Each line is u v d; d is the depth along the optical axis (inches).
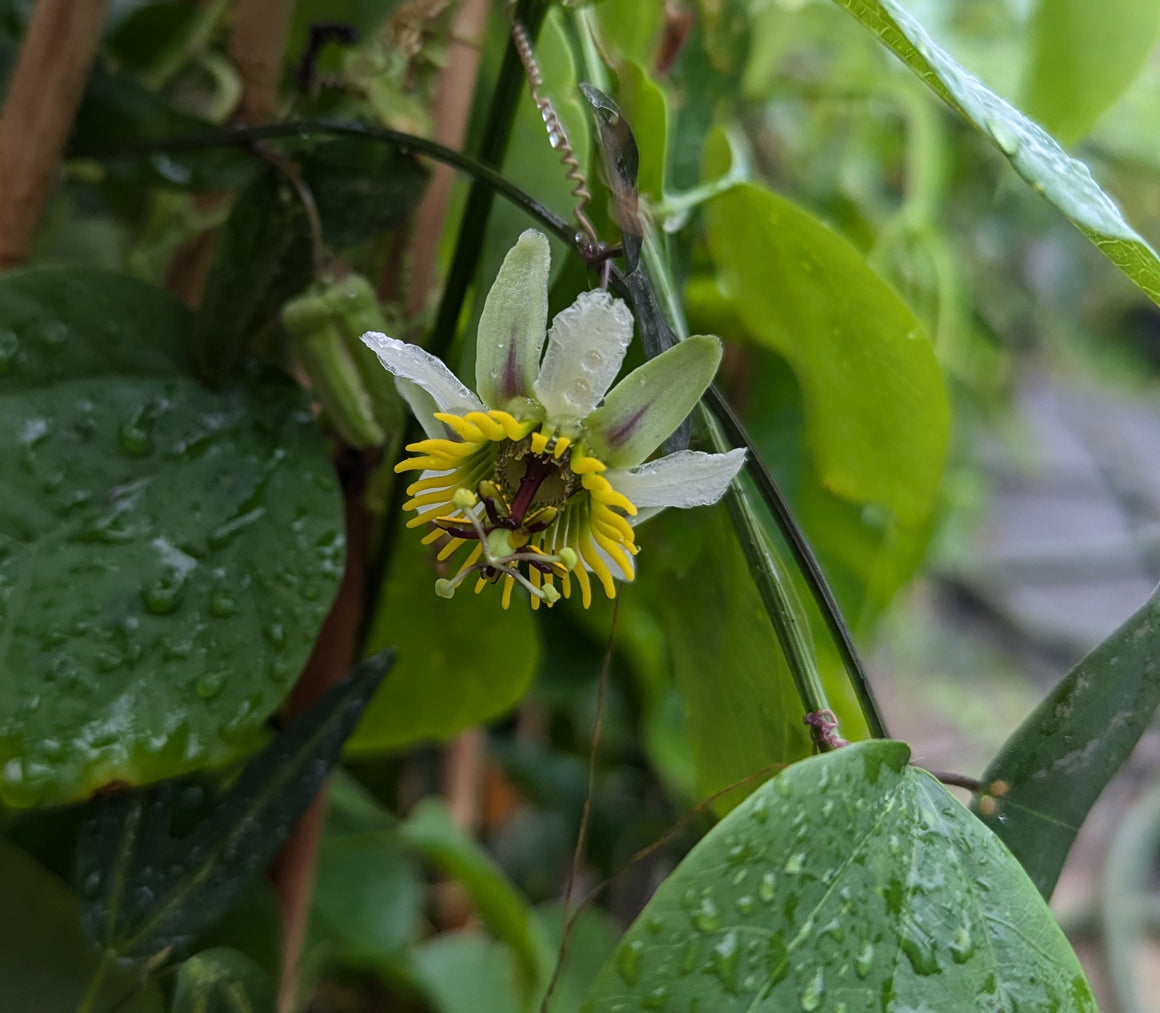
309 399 11.0
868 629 16.7
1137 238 9.0
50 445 10.2
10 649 9.8
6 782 9.6
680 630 11.6
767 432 16.6
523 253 9.3
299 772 10.2
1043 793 9.7
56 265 10.4
